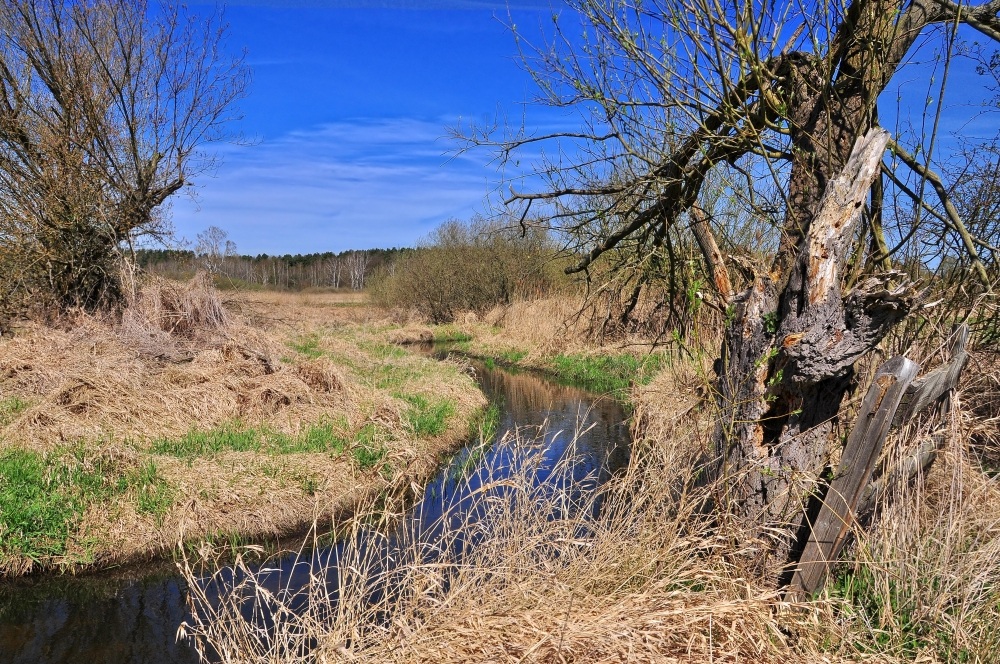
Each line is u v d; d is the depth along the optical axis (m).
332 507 7.59
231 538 6.93
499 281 30.64
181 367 10.45
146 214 14.20
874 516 3.78
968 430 4.31
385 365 14.82
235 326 13.93
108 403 8.66
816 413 3.78
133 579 6.21
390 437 9.60
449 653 3.34
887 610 3.36
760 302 3.89
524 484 4.45
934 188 4.18
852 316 3.43
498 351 22.70
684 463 4.57
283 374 10.65
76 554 6.35
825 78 3.73
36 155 12.82
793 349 3.52
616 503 4.39
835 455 3.99
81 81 12.87
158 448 8.00
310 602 3.97
